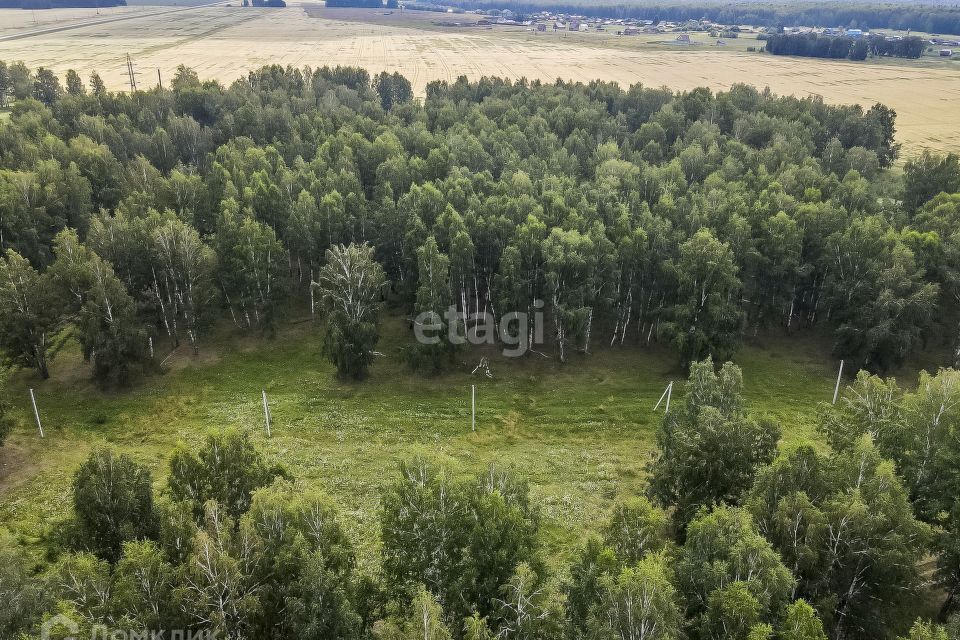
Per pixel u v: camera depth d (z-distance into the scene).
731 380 49.06
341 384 74.56
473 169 115.81
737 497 42.84
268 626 33.47
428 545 35.41
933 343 81.12
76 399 69.69
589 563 35.56
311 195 95.00
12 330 68.94
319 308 77.00
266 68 188.00
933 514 41.47
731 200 90.06
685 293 75.88
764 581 32.41
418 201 89.94
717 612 31.61
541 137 129.75
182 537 34.97
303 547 32.88
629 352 82.25
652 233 82.50
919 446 43.44
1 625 30.03
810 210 84.19
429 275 74.12
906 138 182.38
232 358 79.81
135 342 70.94
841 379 75.81
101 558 37.22
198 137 131.50
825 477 39.47
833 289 79.81
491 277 84.44
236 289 83.88
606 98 168.50
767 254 82.56
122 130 126.69
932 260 77.12
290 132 132.25
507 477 40.47
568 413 69.38
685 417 49.34
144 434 63.81
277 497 35.72
